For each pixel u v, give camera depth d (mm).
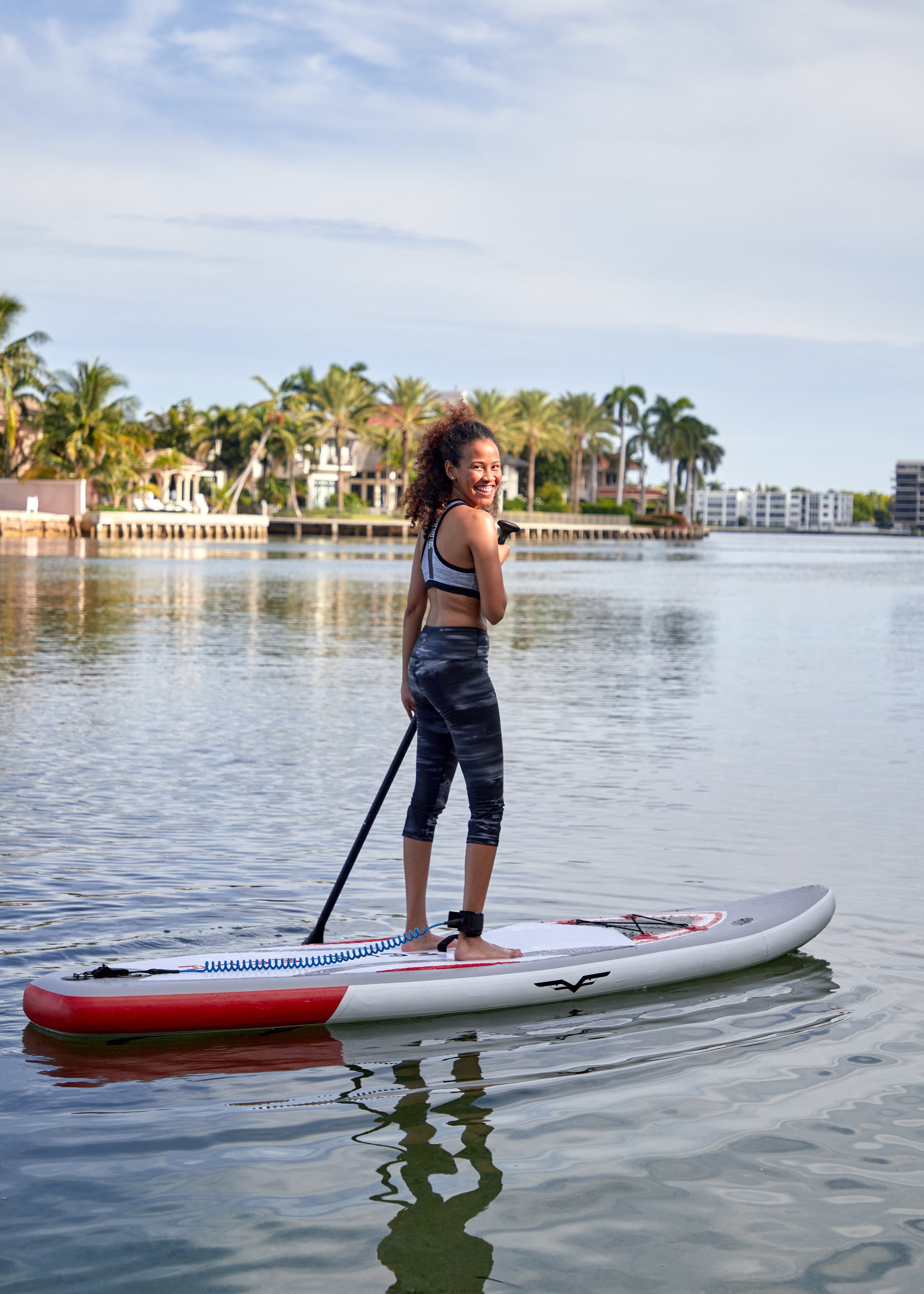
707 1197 3039
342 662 16547
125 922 5242
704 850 6789
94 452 69625
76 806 7660
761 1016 4328
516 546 92750
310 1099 3607
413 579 4938
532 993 4418
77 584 32969
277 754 9719
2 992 4422
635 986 4605
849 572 57375
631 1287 2662
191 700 12711
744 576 50844
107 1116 3471
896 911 5672
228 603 27828
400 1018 4293
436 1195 3035
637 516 131750
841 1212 2979
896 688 14664
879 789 8609
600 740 10789
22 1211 2939
